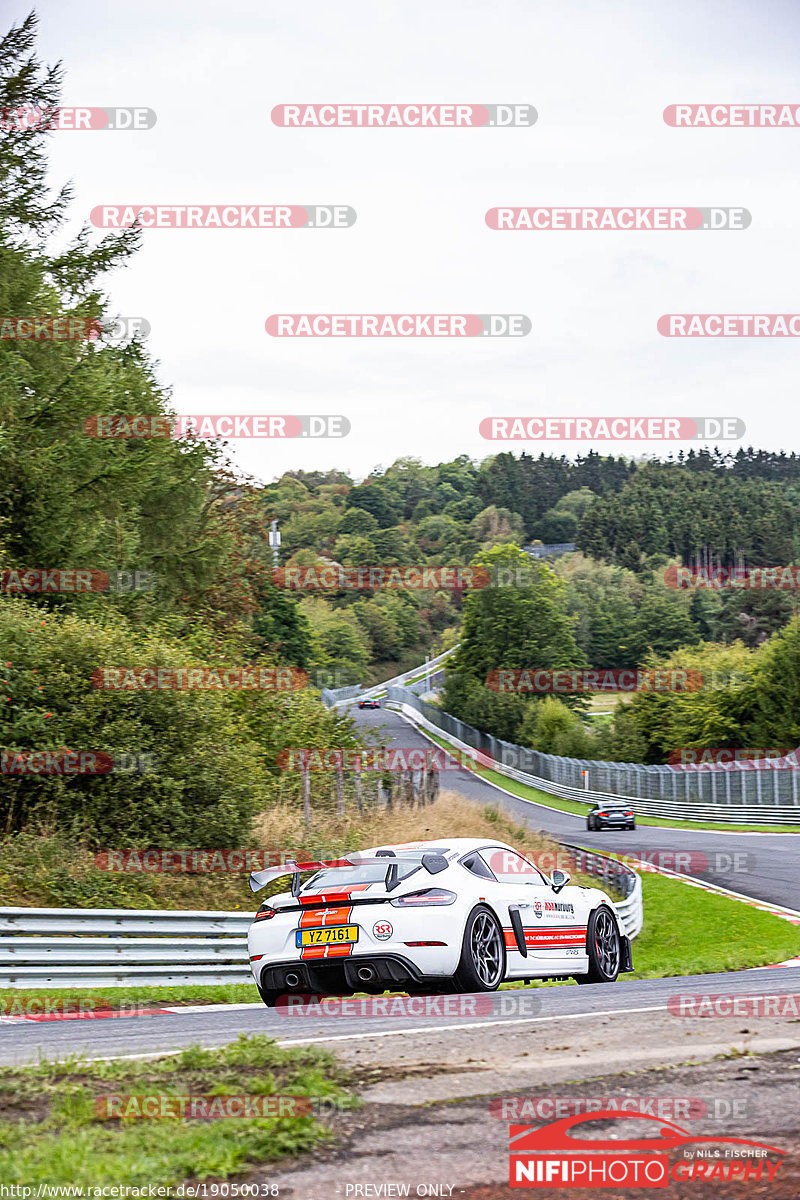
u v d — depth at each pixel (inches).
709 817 5944.9
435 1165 451.2
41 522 2977.4
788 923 2466.8
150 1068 612.7
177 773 1952.5
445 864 1109.1
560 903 1224.2
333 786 2667.3
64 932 1353.3
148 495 3553.2
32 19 3171.8
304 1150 467.2
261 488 4372.5
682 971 1589.6
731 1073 589.6
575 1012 845.8
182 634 3243.1
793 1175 438.9
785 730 7618.1
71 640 1974.7
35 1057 690.2
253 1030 812.0
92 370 3216.0
